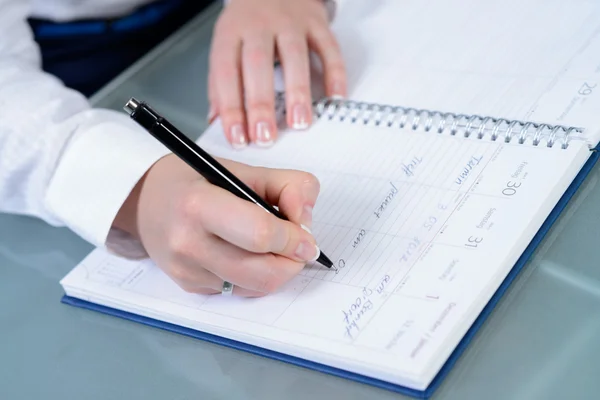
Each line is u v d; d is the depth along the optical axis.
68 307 0.53
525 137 0.51
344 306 0.43
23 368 0.49
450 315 0.40
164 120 0.43
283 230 0.43
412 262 0.45
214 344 0.46
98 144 0.56
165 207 0.48
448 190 0.49
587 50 0.58
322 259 0.46
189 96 0.72
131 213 0.54
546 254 0.45
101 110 0.62
